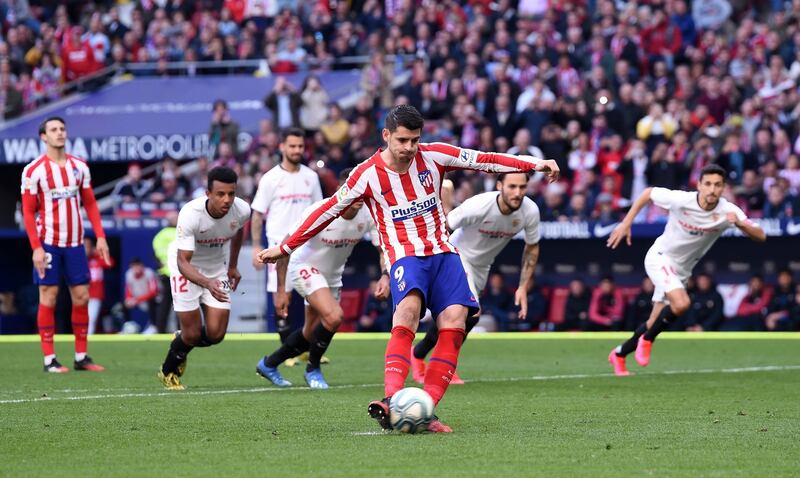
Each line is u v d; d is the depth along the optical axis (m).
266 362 35.97
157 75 88.38
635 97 73.56
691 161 68.75
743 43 78.75
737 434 24.05
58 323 68.88
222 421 26.27
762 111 72.44
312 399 31.17
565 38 80.94
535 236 36.19
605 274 66.06
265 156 73.62
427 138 72.94
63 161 42.00
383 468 19.62
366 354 50.19
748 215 66.50
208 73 87.94
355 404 29.83
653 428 25.00
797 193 66.25
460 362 46.12
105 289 73.06
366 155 73.25
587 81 74.38
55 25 93.75
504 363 45.62
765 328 64.31
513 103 75.06
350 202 24.69
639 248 69.31
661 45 78.25
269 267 44.72
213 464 20.19
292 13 91.12
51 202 41.59
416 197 24.36
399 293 24.23
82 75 88.31
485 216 35.78
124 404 29.89
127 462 20.48
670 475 19.09
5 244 74.31
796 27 78.19
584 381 37.47
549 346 55.06
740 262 68.69
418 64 77.31
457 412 28.23
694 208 38.97
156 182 75.06
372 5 86.81
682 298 38.91
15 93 85.69
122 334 65.94
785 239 67.88
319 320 35.56
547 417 27.16
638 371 41.75
